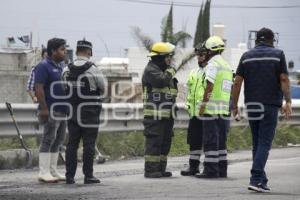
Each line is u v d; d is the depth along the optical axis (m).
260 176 15.33
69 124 17.20
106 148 25.27
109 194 15.13
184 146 27.11
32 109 22.52
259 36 15.60
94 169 21.03
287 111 15.34
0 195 15.13
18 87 64.06
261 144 15.33
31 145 23.81
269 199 14.07
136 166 22.06
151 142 18.67
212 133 18.44
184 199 14.23
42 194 15.26
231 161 23.62
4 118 21.94
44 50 21.34
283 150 28.36
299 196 14.55
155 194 15.08
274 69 15.27
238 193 15.13
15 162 21.62
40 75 17.42
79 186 16.70
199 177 18.61
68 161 17.22
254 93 15.37
